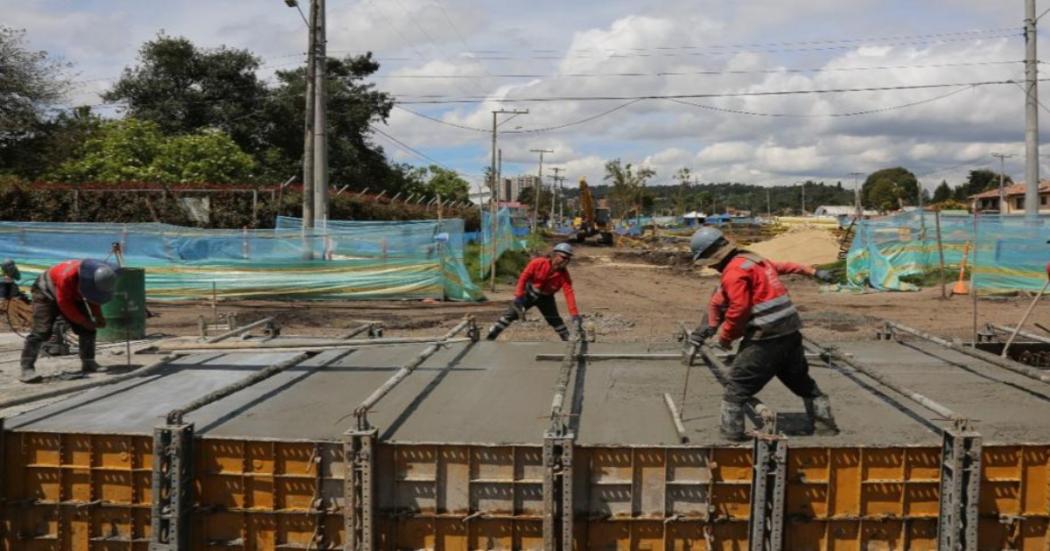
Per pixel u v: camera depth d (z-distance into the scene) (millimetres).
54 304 7922
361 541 4973
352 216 31500
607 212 60469
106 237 19188
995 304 19766
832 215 112562
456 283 20641
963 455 4758
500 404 6285
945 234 25641
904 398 6371
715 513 4980
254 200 25859
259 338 9109
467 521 5023
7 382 7805
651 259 42125
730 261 5344
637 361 8023
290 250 19797
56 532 5301
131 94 50031
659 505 5008
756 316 5184
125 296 10539
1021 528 4949
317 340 8555
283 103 50875
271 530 5152
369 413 5980
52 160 38594
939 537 4898
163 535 5039
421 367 7711
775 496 4828
